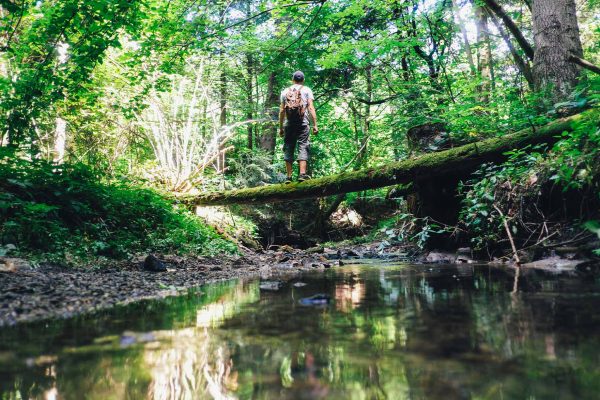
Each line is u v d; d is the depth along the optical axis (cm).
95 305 191
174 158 1053
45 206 382
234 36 1033
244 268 446
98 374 86
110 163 931
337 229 1320
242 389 75
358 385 76
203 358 97
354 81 1260
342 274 343
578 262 325
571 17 584
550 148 453
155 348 107
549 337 108
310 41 1101
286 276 340
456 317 139
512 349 97
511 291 199
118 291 240
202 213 834
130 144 1068
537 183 417
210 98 1252
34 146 566
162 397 72
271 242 1106
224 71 1297
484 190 455
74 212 467
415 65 1095
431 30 994
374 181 572
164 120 1004
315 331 124
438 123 645
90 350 106
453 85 900
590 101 423
